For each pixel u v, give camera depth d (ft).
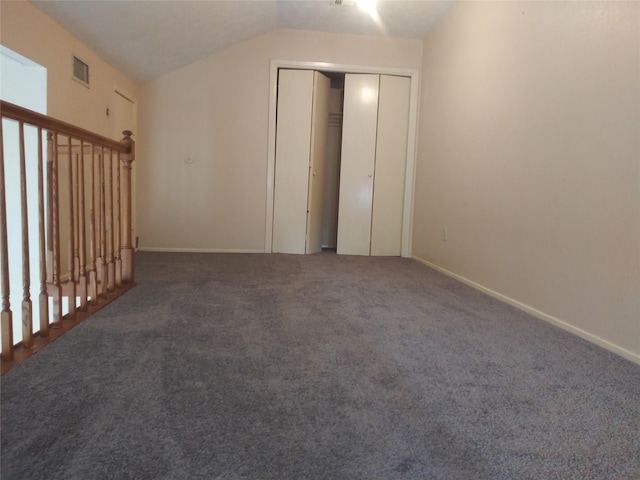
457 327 6.60
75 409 3.68
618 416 3.87
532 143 7.73
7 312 4.70
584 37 6.41
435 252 12.53
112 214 7.96
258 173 14.71
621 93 5.67
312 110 14.58
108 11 9.18
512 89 8.47
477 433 3.52
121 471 2.87
